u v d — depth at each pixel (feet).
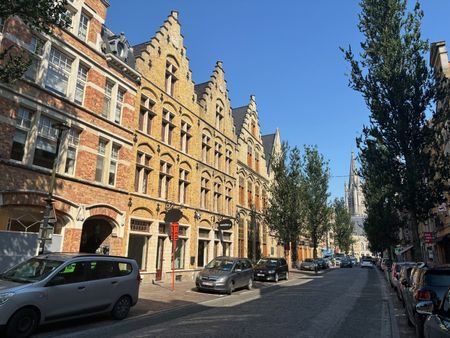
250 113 121.70
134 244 61.98
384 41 60.03
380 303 46.42
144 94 66.54
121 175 58.90
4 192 40.01
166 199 71.67
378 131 59.72
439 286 25.79
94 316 32.86
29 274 27.81
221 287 54.60
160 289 56.54
